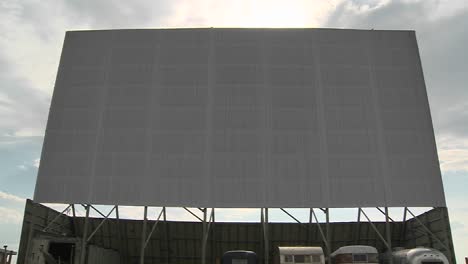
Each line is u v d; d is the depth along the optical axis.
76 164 37.66
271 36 42.00
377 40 42.38
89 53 41.97
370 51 41.91
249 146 38.03
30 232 35.03
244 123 38.88
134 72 41.03
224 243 41.34
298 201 36.19
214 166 37.34
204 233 35.00
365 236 41.06
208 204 35.97
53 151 38.16
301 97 39.91
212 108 39.44
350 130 38.91
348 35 42.34
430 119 39.66
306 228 40.19
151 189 36.56
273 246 41.25
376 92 40.41
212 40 41.88
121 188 36.69
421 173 37.59
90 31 42.81
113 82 40.72
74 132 38.88
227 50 41.47
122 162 37.66
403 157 38.12
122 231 40.81
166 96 39.97
